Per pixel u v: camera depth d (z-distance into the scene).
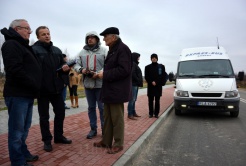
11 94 3.58
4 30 3.61
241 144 5.86
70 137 5.64
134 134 6.07
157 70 8.41
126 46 4.46
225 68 9.80
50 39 4.77
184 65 10.28
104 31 4.49
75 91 10.50
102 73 4.48
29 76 3.63
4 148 4.69
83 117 8.17
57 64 4.85
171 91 26.20
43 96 4.64
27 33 3.80
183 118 9.48
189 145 5.77
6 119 7.50
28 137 5.51
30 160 4.08
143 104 12.63
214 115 10.17
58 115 5.04
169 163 4.60
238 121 8.84
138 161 4.70
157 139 6.32
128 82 4.51
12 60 3.46
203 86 9.09
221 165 4.50
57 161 4.12
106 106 4.71
